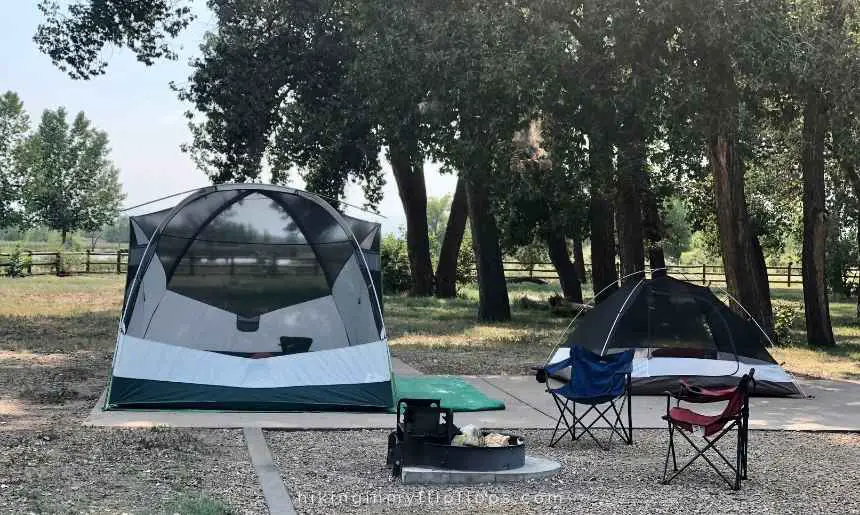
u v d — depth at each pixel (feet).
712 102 53.62
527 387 39.04
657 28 52.90
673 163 61.82
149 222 37.42
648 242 83.71
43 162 300.61
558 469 23.15
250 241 38.24
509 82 53.52
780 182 80.94
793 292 134.41
